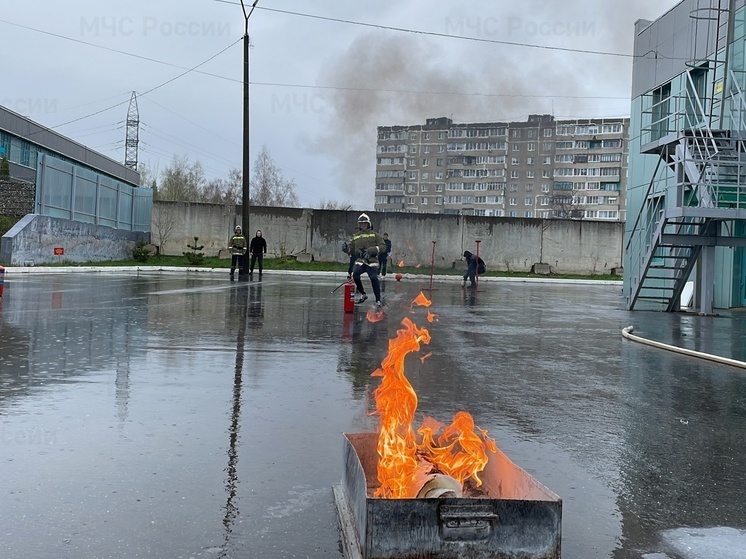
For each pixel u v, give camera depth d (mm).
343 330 11469
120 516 3400
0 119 39938
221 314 13266
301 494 3783
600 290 29312
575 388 7250
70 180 32031
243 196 28219
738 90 16656
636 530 3510
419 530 2723
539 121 116938
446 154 120125
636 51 23281
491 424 5566
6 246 26609
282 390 6477
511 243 41531
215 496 3713
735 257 18672
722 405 6637
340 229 41031
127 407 5586
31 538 3125
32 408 5441
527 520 2771
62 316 11898
